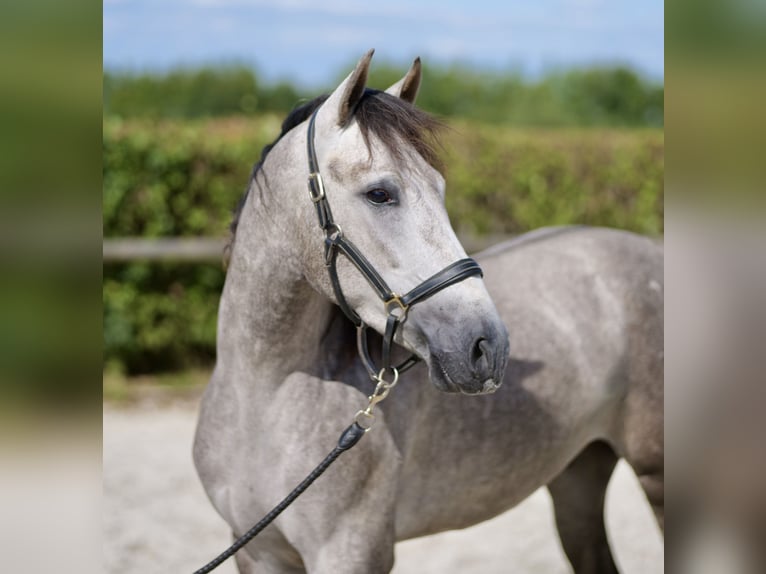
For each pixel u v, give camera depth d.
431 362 2.20
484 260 3.24
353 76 2.26
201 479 2.74
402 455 2.60
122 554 4.46
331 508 2.49
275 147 2.50
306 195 2.34
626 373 3.22
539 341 3.02
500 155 9.03
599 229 3.53
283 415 2.52
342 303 2.34
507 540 4.79
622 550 4.59
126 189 8.13
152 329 8.25
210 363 8.58
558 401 3.01
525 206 9.09
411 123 2.26
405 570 4.42
